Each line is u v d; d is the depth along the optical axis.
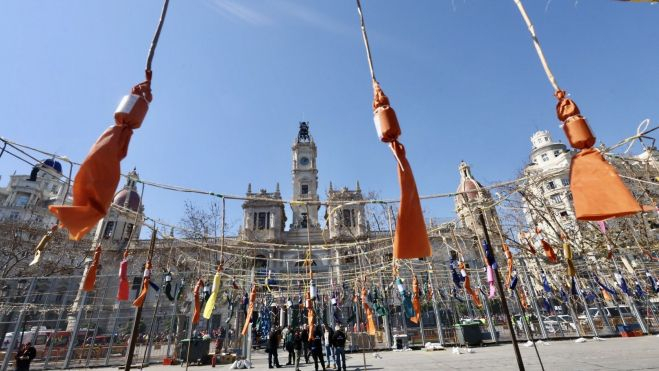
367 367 14.30
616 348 14.80
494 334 21.28
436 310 21.66
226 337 22.02
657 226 12.53
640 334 19.98
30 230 30.31
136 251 29.25
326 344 16.09
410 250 2.62
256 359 21.62
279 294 25.50
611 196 2.53
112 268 30.72
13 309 21.30
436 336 22.92
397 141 3.06
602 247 14.09
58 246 29.59
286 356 22.98
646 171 8.32
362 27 3.56
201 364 18.91
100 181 2.39
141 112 2.81
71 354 20.09
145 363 18.47
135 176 6.47
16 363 17.23
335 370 14.63
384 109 3.13
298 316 20.86
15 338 19.44
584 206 2.62
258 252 40.97
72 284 29.41
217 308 30.39
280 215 60.72
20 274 27.55
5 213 50.56
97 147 2.53
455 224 12.34
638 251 15.75
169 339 21.08
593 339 19.42
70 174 5.42
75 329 20.72
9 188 56.50
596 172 2.69
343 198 56.19
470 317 25.03
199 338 19.61
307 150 74.50
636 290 17.98
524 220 13.45
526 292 22.56
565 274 19.97
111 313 27.92
